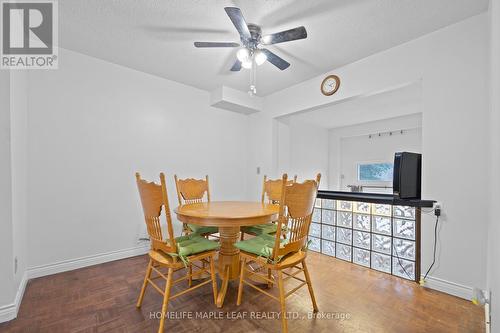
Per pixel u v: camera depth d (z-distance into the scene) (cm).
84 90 253
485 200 181
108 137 269
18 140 184
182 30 212
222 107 374
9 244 160
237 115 404
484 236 181
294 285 209
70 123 243
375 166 543
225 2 177
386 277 226
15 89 176
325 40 224
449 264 197
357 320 160
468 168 189
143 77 297
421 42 217
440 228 202
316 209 301
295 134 524
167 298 150
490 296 147
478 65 186
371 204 250
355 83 266
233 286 207
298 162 530
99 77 263
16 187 177
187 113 340
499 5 114
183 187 270
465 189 190
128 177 283
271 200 276
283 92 355
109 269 242
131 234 283
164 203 152
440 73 204
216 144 374
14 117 172
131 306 174
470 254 187
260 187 393
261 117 394
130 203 283
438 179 204
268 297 188
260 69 289
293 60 264
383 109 436
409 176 221
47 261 228
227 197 389
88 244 252
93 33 217
